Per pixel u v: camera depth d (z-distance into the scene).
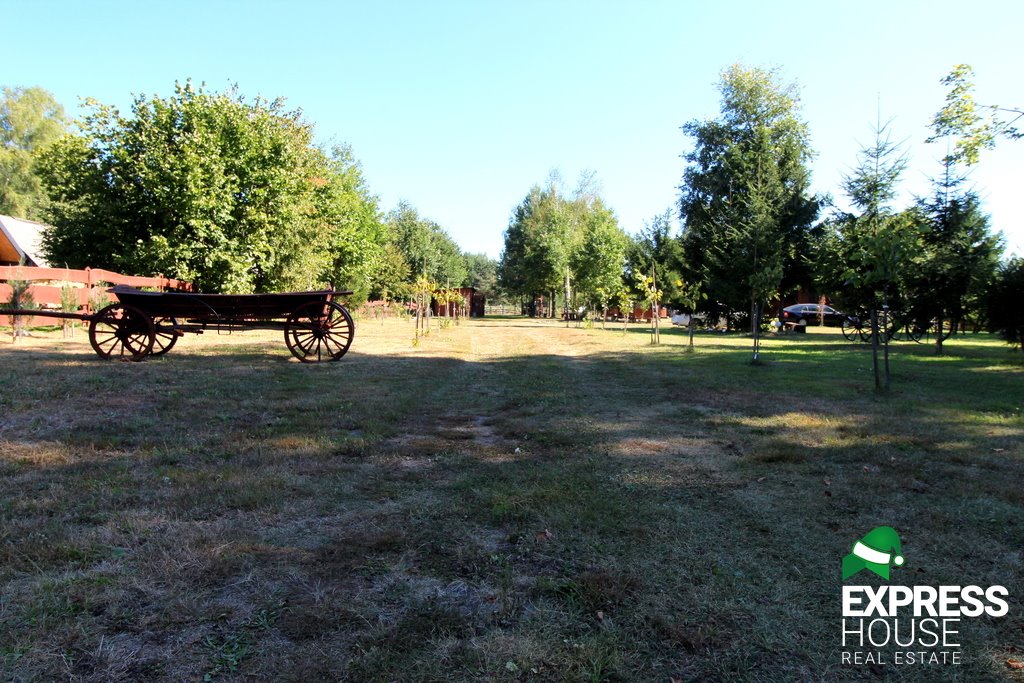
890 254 8.55
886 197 21.27
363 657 2.13
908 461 4.75
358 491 3.90
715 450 5.16
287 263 22.64
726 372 10.81
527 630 2.33
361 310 35.31
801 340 21.56
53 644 2.13
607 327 32.22
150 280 17.19
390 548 3.04
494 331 25.58
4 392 6.49
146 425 5.48
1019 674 2.14
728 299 26.28
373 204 41.66
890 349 17.28
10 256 25.86
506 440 5.48
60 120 42.31
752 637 2.33
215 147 18.78
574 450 5.10
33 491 3.69
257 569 2.77
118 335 10.14
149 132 18.67
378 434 5.46
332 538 3.14
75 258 19.67
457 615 2.42
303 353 11.42
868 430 5.89
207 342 14.34
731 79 29.59
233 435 5.22
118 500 3.56
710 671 2.12
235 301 10.38
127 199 18.88
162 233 18.53
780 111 29.20
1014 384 9.40
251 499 3.63
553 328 29.44
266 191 20.38
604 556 3.00
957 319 16.34
